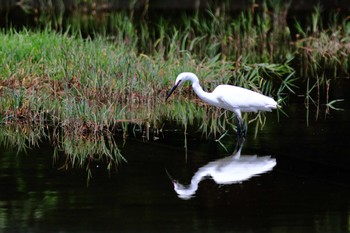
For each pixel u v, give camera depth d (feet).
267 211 33.30
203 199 34.76
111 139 44.42
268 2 87.35
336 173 38.27
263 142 43.60
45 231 31.12
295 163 39.83
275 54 69.21
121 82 51.90
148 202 34.37
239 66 60.59
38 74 53.31
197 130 46.29
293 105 52.54
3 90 50.60
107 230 31.22
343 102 53.06
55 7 87.86
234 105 43.86
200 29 72.90
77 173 38.47
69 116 46.01
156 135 45.24
